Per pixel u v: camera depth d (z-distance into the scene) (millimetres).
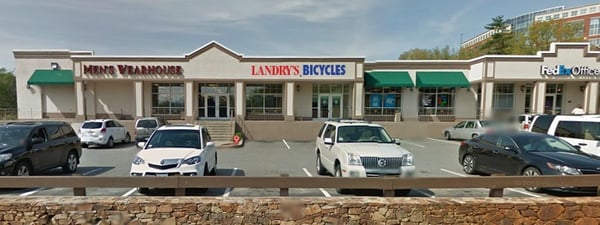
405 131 20359
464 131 17641
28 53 21516
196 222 5188
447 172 9727
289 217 5250
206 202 5207
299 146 16406
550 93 22078
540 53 20266
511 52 39719
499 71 20281
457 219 5301
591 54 20250
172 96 21828
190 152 7156
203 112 21844
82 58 19328
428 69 22000
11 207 5086
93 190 6926
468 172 9406
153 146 7609
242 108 19859
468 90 22234
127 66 19391
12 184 5363
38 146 7789
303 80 19781
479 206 5316
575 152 7449
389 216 5262
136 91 19516
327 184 5594
